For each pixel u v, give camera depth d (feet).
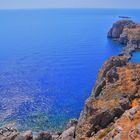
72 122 188.34
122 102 130.72
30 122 216.33
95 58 488.02
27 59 491.72
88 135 125.39
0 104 261.44
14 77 367.04
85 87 315.78
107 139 97.30
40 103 262.47
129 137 88.63
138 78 151.33
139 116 102.17
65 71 400.88
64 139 150.41
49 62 466.29
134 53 459.32
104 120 125.18
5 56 518.37
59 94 289.94
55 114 231.91
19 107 252.42
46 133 159.94
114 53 513.45
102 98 144.87
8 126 206.39
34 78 361.10
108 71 171.73
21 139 160.15
